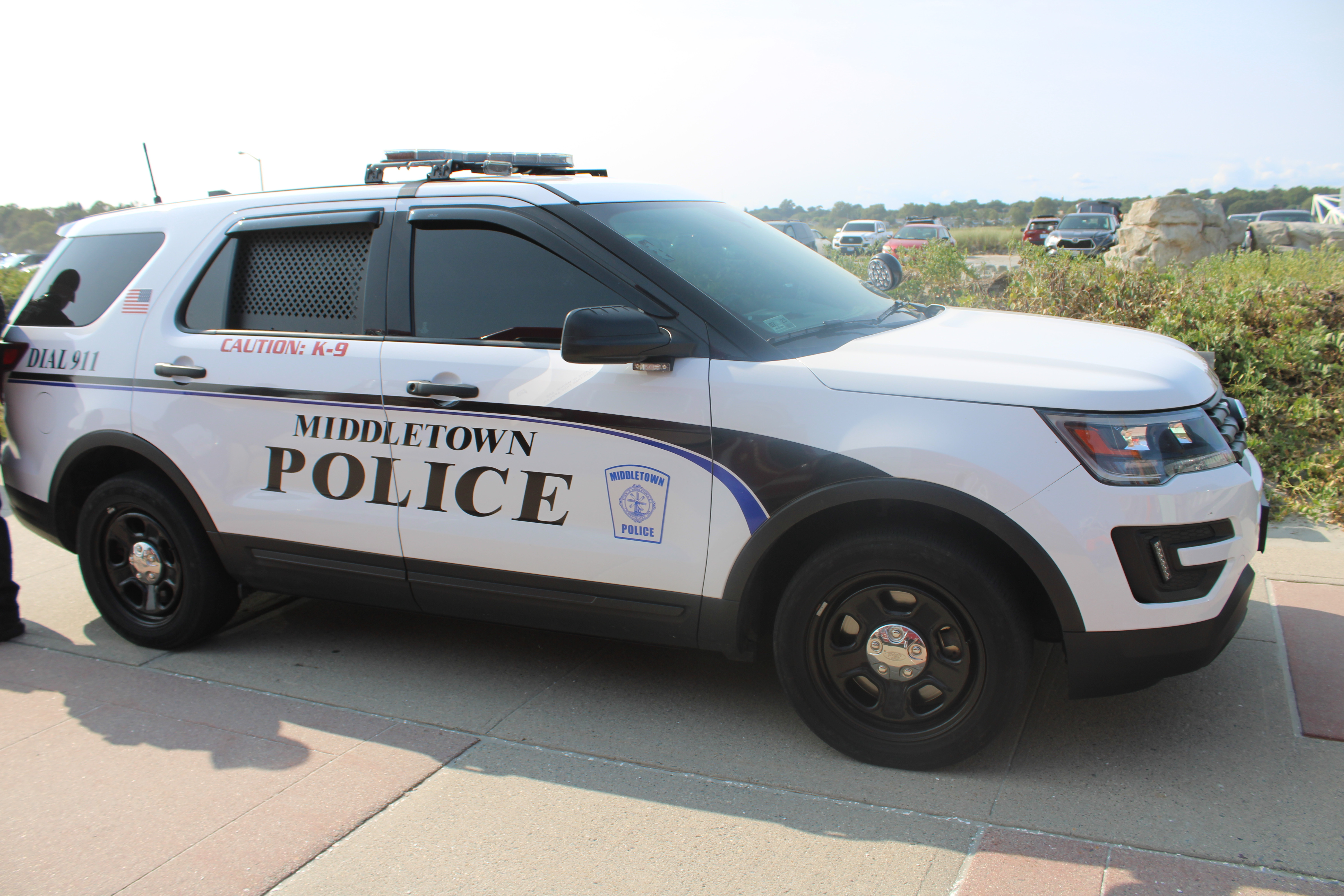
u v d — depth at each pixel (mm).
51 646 4105
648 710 3377
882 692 2887
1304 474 5438
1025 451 2615
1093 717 3184
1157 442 2623
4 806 2865
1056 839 2545
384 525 3402
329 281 3553
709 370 2939
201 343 3715
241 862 2553
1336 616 3834
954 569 2688
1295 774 2807
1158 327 6945
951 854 2498
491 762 3045
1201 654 2689
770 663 3754
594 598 3154
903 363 2826
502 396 3158
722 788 2863
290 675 3748
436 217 3400
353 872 2496
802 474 2803
